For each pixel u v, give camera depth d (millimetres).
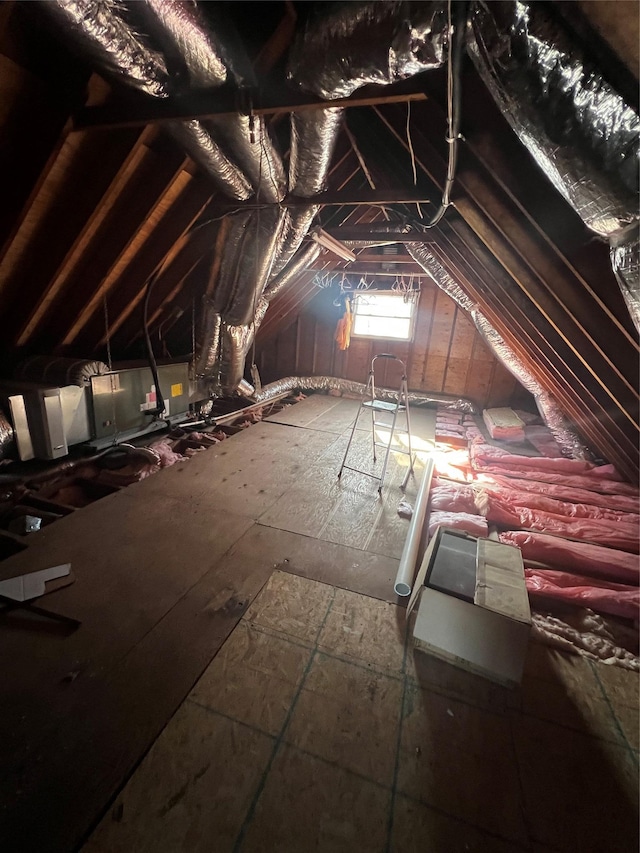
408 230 3283
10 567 1940
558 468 3789
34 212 2088
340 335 5996
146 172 2260
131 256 2771
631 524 2797
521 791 1166
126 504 2648
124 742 1199
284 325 6633
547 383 3855
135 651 1511
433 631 1551
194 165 2385
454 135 1267
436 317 6145
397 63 1057
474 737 1306
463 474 3549
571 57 792
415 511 2584
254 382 5449
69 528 2318
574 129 875
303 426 4750
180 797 1081
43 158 1808
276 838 1018
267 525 2482
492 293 2896
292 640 1616
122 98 1639
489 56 907
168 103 1570
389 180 2570
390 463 3684
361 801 1108
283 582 1956
